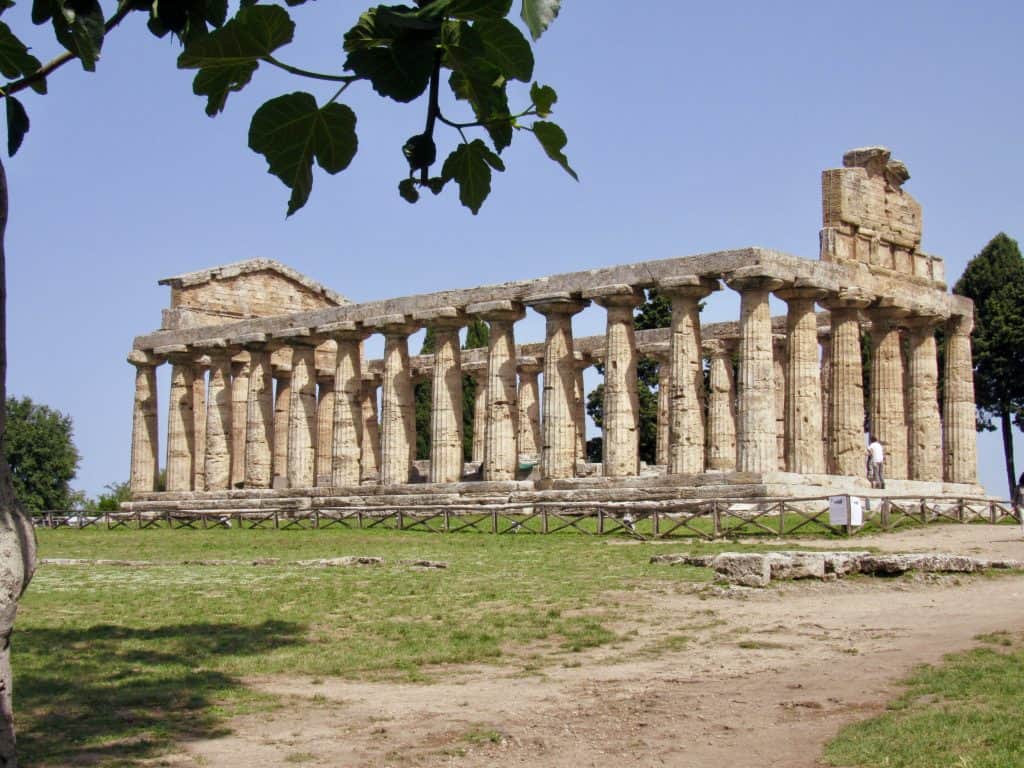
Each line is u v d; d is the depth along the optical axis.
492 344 58.22
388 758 14.04
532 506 44.03
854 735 14.13
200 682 18.39
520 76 6.55
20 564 9.21
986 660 18.33
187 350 71.81
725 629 22.44
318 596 27.30
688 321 51.31
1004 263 85.62
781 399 67.00
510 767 13.57
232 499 67.19
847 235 54.19
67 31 6.79
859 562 28.09
